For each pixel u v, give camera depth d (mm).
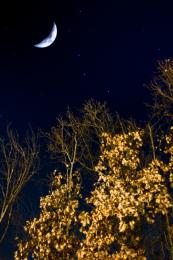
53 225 18391
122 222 15844
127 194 16344
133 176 18438
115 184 17984
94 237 16922
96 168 19141
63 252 17891
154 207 16875
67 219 18172
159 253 19375
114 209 16375
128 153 19000
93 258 16297
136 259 16422
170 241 18844
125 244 17344
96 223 16828
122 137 19375
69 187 20375
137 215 15938
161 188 17125
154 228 19766
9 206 21453
